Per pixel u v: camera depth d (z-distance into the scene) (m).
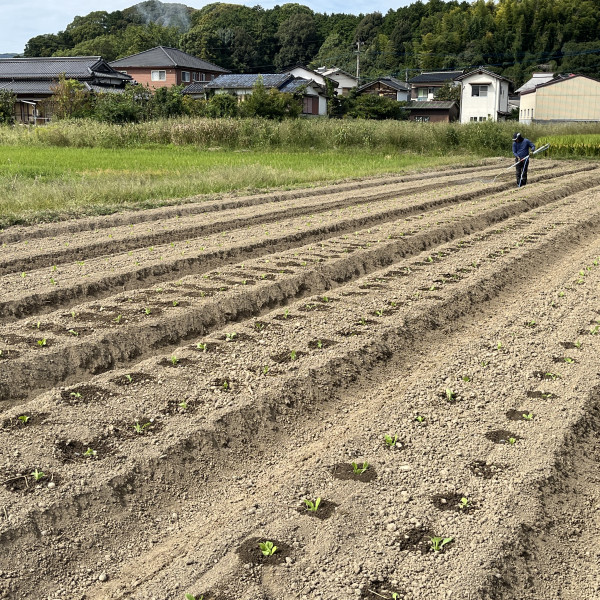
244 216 13.07
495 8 100.00
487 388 5.85
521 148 18.25
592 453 5.00
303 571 3.64
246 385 5.73
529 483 4.40
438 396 5.71
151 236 11.09
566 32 87.19
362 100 54.84
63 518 4.04
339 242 11.12
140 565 3.82
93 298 8.31
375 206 14.65
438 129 31.58
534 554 3.86
